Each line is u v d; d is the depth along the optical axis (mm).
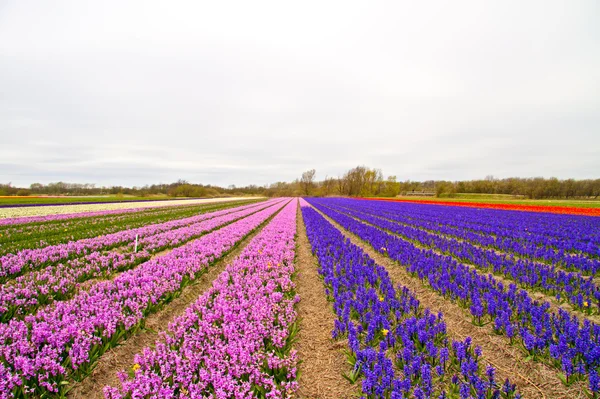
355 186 113750
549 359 5070
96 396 4488
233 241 14648
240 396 3988
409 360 4844
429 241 14781
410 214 30828
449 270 9750
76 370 4652
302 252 14102
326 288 8656
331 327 6602
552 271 9000
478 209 37500
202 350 5094
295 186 155000
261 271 9633
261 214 30828
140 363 4719
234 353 4879
